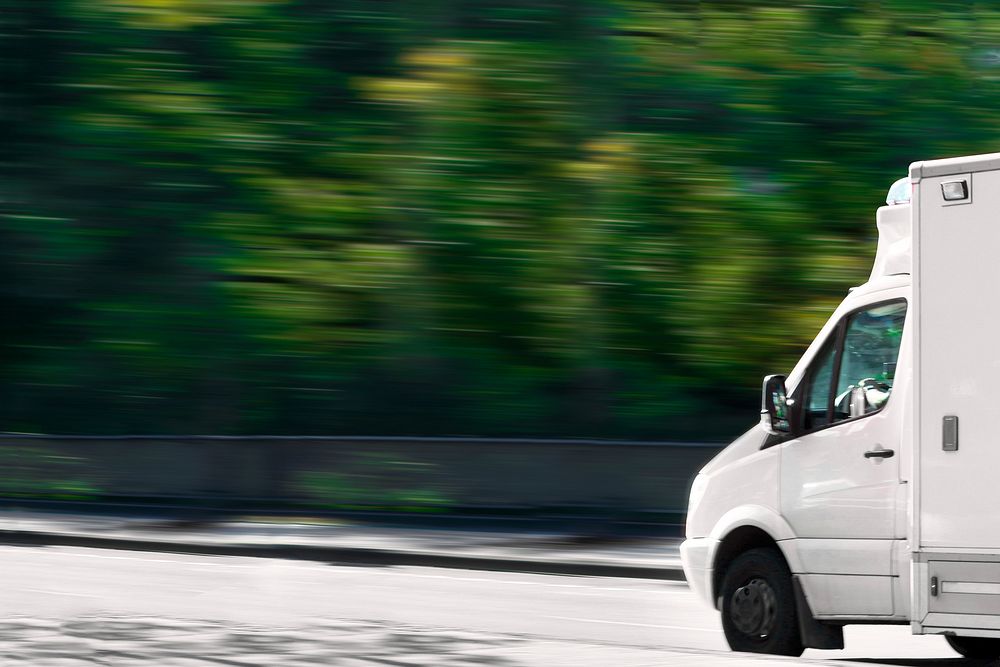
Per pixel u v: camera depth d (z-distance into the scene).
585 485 27.89
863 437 13.12
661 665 11.16
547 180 33.91
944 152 34.84
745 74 34.66
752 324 33.91
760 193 34.16
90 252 36.00
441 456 28.77
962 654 14.52
